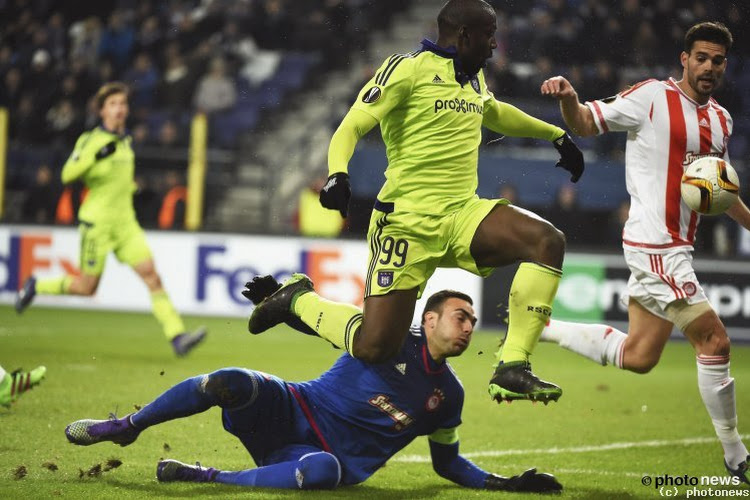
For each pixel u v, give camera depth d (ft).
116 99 66.69
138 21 132.36
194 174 102.58
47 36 130.72
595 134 36.73
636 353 37.68
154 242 100.12
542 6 120.57
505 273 95.35
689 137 35.99
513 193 99.14
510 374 31.45
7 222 102.68
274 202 118.93
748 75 113.70
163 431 43.32
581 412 53.98
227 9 132.26
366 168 106.93
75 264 101.45
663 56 116.78
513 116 36.68
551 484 33.09
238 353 75.10
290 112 129.08
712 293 95.09
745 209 37.42
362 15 134.31
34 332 82.48
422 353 31.71
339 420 31.89
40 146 120.67
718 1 116.67
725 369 35.19
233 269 99.55
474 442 44.75
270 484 31.22
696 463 40.24
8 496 29.81
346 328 32.40
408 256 32.81
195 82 124.16
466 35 33.09
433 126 32.94
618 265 95.35
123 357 68.54
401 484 34.09
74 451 37.99
